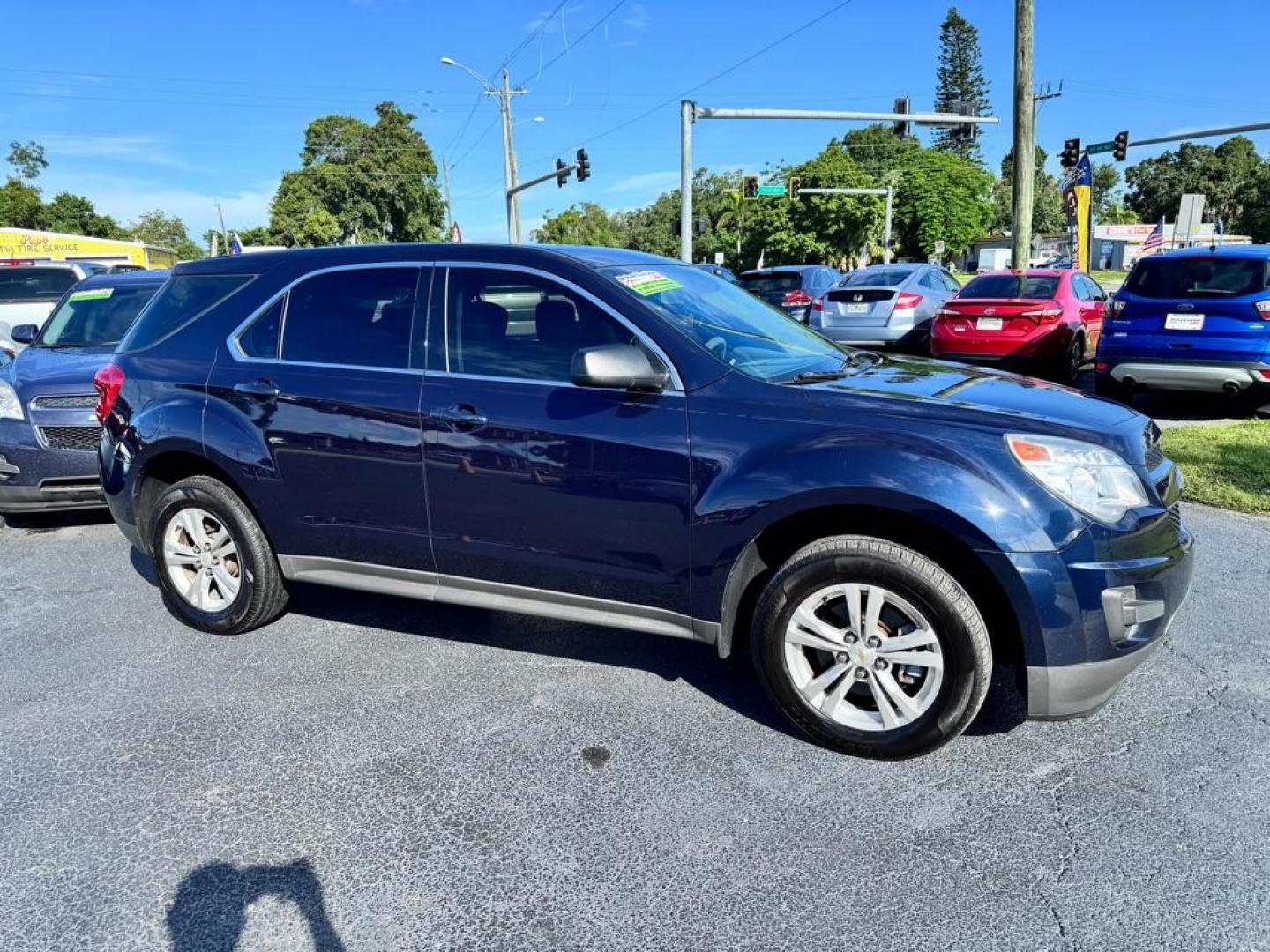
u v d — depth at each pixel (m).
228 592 4.16
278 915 2.39
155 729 3.37
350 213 65.25
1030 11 15.23
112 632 4.31
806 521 3.14
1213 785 2.87
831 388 3.11
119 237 84.31
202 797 2.93
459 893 2.47
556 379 3.36
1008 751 3.11
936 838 2.65
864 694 3.20
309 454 3.77
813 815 2.77
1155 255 8.76
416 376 3.58
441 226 72.81
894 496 2.78
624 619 3.37
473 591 3.65
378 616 4.44
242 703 3.57
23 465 5.72
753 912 2.37
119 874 2.56
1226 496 5.83
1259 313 8.00
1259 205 86.81
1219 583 4.54
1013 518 2.71
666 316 3.31
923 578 2.81
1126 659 2.81
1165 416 8.99
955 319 10.99
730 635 3.21
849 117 21.42
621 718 3.40
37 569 5.34
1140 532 2.82
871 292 12.58
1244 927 2.26
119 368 4.30
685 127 21.41
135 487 4.26
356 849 2.66
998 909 2.36
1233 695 3.44
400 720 3.40
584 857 2.61
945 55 83.56
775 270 15.96
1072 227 22.23
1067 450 2.80
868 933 2.29
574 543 3.34
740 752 3.14
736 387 3.12
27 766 3.13
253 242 80.56
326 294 3.87
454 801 2.88
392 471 3.61
